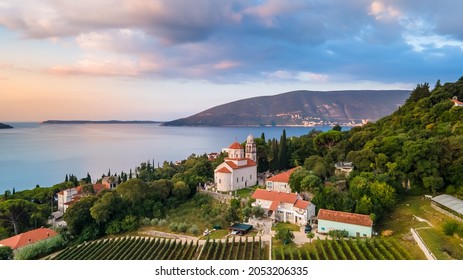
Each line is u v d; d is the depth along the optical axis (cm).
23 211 10212
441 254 5309
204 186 11675
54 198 14238
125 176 16088
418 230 6394
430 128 10631
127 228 9069
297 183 9150
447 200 7250
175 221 9181
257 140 13950
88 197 10012
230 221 8400
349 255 5856
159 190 10262
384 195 7438
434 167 8056
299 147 14250
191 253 6850
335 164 10225
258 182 12344
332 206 7750
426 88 13888
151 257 6762
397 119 12644
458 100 12469
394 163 8494
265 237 7238
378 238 6500
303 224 7756
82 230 9212
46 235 8500
